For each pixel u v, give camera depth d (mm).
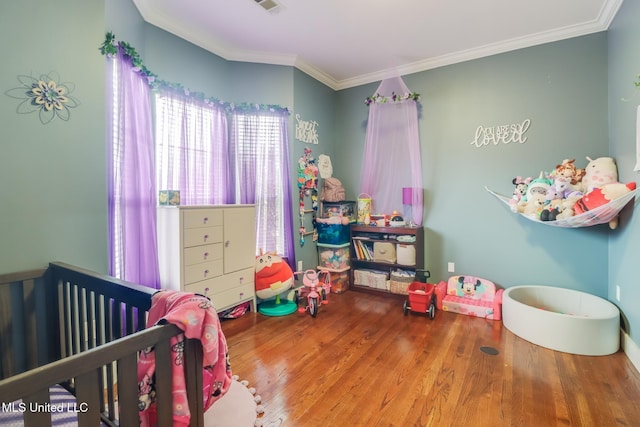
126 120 2141
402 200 3789
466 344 2518
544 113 3094
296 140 3666
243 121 3381
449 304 3256
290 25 2896
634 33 2234
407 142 3738
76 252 1796
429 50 3400
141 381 1148
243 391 1898
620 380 2006
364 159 3916
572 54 2959
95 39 1867
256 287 3186
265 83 3533
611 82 2742
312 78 3939
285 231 3549
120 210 2109
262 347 2473
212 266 2732
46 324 1679
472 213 3473
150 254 2330
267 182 3465
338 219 3887
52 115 1684
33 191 1622
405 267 3629
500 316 3023
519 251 3238
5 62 1513
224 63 3373
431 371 2121
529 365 2191
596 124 2879
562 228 3031
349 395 1866
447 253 3627
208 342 1183
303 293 3609
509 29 2973
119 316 1419
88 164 1845
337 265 3895
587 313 2797
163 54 2760
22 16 1564
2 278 1500
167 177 2705
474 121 3438
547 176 2984
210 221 2707
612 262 2725
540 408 1740
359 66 3822
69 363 836
